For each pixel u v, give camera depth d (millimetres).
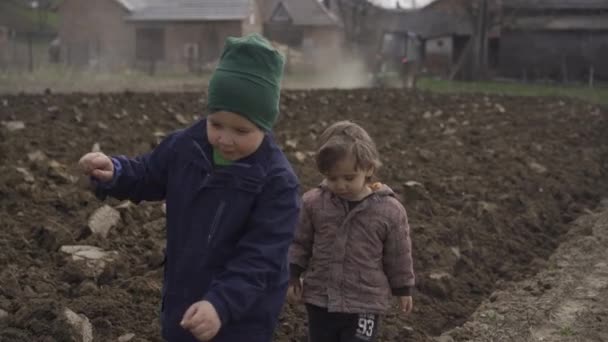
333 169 4000
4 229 6633
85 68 38688
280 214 3361
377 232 4172
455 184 9711
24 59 40094
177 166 3496
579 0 43438
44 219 7012
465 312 6172
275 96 3316
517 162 11766
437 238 7465
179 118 14070
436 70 48438
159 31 47844
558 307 6086
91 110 14609
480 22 42156
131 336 4781
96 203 7672
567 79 43062
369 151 4012
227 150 3318
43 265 5926
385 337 5379
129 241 6645
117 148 10812
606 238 8125
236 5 47719
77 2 48219
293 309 5652
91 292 5461
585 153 13320
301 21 51438
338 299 4133
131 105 15883
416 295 6273
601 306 6113
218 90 3250
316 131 13312
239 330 3334
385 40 44219
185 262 3422
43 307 4656
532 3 43438
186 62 45656
